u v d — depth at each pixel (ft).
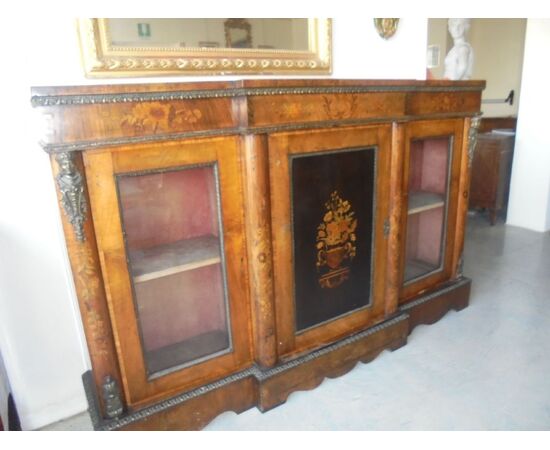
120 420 3.77
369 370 5.27
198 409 4.17
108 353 3.60
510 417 4.42
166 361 4.10
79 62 3.93
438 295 6.20
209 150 3.72
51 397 4.61
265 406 4.50
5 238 4.04
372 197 4.91
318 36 5.24
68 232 3.22
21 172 3.98
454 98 5.44
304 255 4.53
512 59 13.92
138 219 3.77
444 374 5.16
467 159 5.92
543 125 10.27
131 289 3.67
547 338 5.90
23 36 3.71
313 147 4.24
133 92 3.17
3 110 3.79
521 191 11.05
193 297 4.28
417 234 6.23
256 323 4.38
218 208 3.92
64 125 3.00
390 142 4.87
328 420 4.43
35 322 4.36
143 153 3.41
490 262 8.77
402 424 4.36
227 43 4.65
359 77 5.77
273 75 5.02
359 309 5.21
